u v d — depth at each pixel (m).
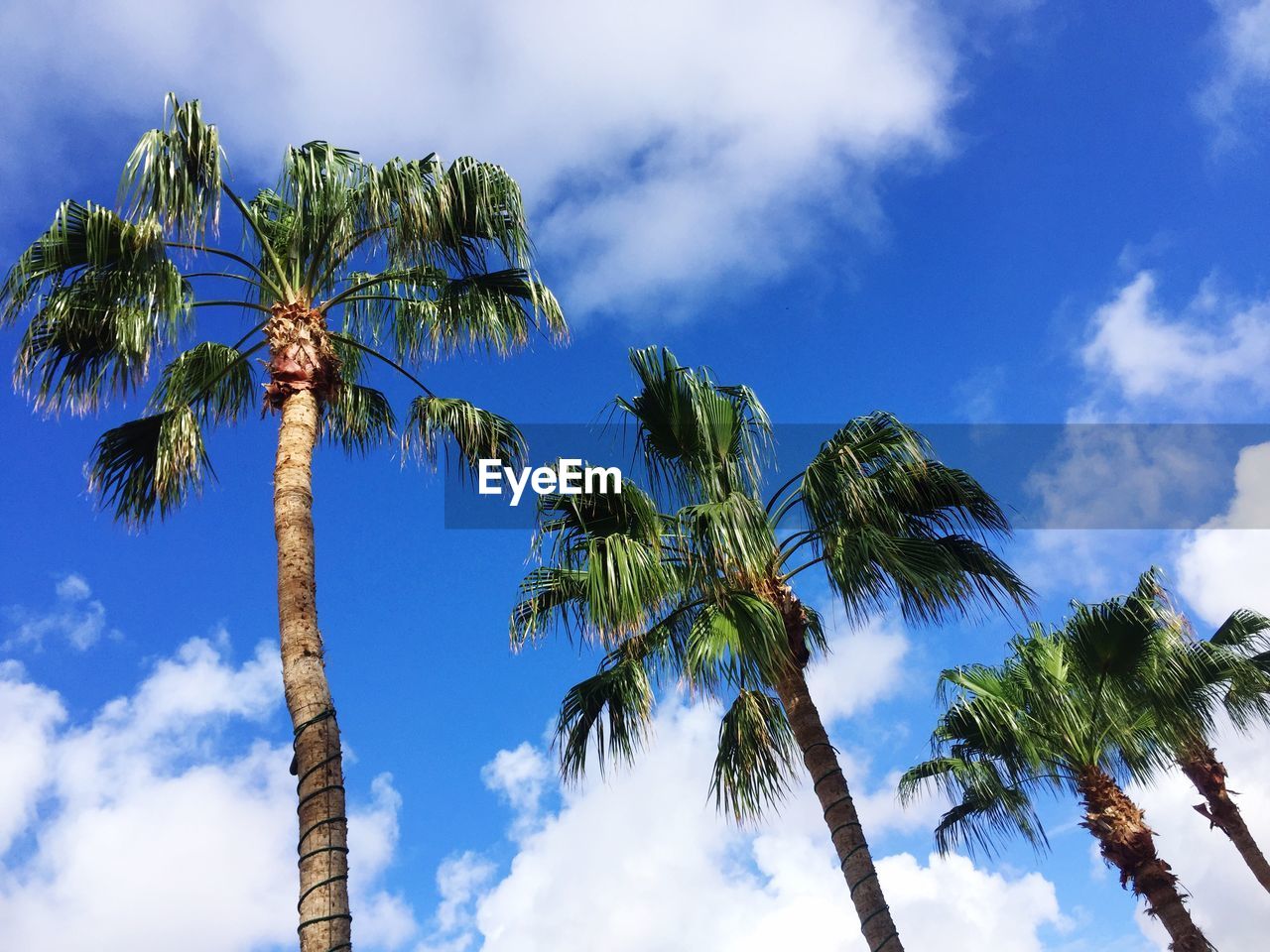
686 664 8.34
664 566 8.92
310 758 6.57
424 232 8.49
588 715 9.44
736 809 9.50
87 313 8.12
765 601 8.77
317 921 6.02
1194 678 12.72
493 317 9.23
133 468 9.02
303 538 7.55
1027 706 14.01
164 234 7.59
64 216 7.84
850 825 8.83
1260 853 15.55
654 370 9.58
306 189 8.41
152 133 7.35
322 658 7.13
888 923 8.34
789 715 9.34
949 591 8.69
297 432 8.07
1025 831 14.21
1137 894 12.80
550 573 9.80
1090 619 12.29
